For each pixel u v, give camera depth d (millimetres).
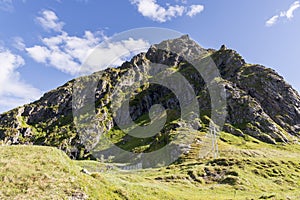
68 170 31266
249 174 70812
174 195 39344
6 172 27484
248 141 139625
